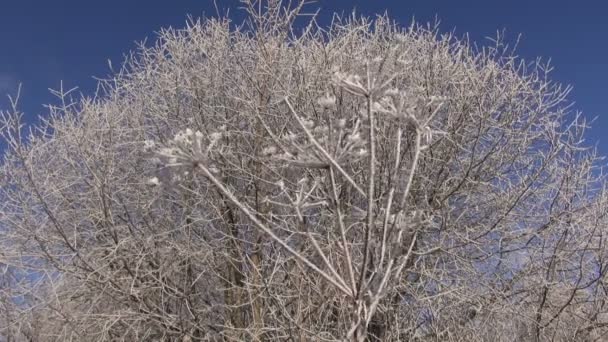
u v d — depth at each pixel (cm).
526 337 688
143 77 763
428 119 265
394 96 257
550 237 713
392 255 265
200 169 231
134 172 738
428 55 722
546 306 696
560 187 704
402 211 265
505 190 734
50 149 719
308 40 727
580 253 696
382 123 585
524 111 739
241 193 682
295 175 561
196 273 725
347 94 610
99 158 695
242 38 755
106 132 711
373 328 626
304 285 545
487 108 730
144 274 679
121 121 769
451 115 704
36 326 718
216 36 750
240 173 682
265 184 658
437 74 706
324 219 557
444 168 707
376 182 589
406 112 252
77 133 682
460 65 736
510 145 743
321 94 640
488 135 734
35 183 666
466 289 667
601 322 689
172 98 745
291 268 601
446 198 690
